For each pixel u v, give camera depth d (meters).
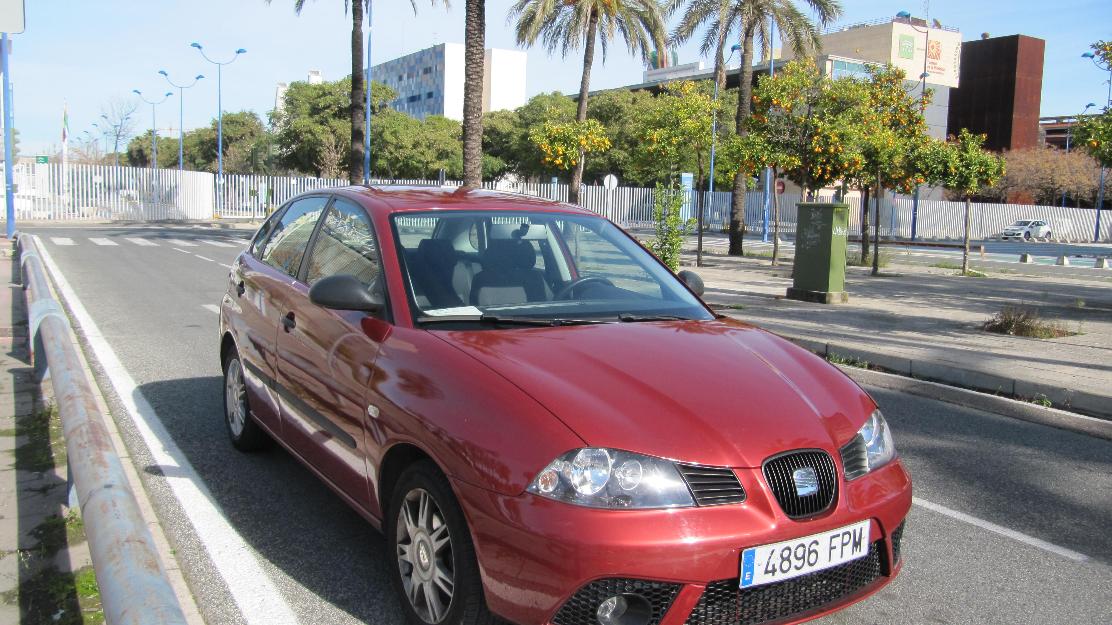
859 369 8.56
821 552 2.83
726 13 27.19
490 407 2.85
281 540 4.01
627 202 45.97
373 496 3.36
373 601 3.44
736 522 2.67
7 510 4.20
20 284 12.88
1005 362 8.49
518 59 121.12
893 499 3.07
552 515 2.59
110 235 27.77
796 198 51.50
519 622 2.66
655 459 2.69
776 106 19.05
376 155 60.56
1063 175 59.72
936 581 3.89
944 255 32.97
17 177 37.38
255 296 4.88
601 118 61.72
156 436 5.57
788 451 2.85
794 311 12.65
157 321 10.39
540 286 3.98
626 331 3.58
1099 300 15.68
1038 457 5.91
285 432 4.36
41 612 3.23
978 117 88.31
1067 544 4.38
